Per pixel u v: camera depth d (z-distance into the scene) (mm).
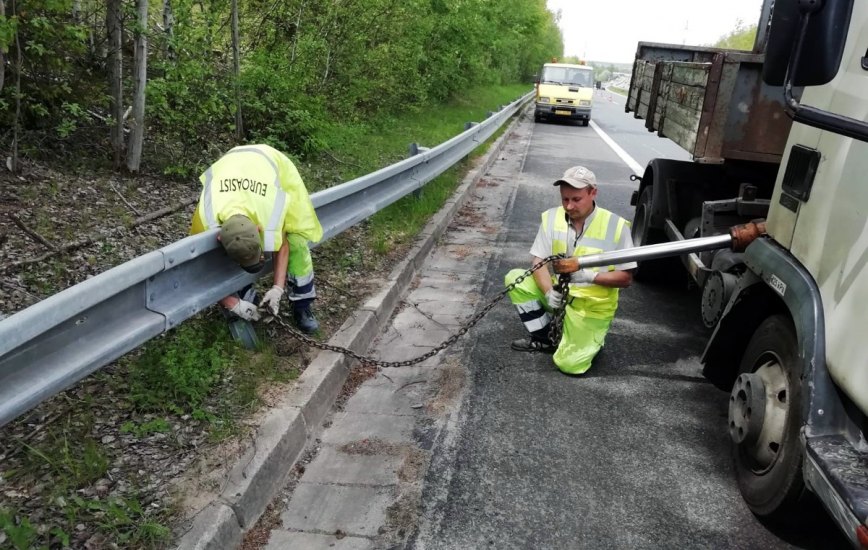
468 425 3764
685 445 3676
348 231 6621
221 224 3518
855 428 2447
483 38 21047
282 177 3934
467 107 21438
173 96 7074
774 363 3098
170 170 6410
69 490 2678
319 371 3887
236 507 2760
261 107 7980
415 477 3275
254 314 3832
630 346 4938
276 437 3195
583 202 4141
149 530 2492
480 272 6375
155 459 2967
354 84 11086
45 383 2352
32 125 6168
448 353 4641
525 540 2889
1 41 4793
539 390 4203
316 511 3010
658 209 5805
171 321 3105
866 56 2570
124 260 4586
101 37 6703
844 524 2139
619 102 48031
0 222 4668
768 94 4195
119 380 3445
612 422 3871
